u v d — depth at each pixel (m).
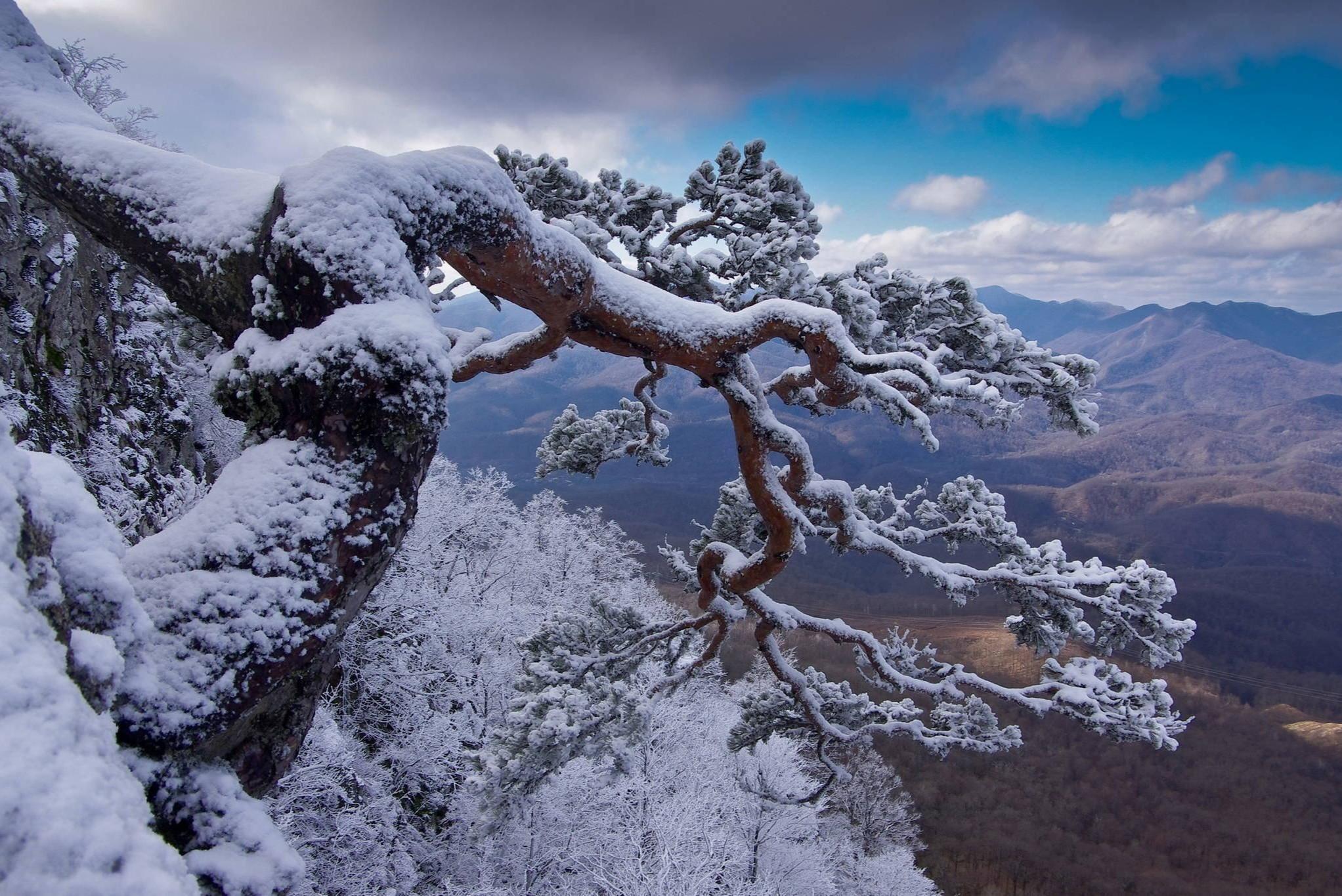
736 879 14.61
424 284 2.68
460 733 15.55
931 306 5.92
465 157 2.94
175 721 1.86
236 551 2.09
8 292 8.21
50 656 1.37
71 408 8.91
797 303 4.20
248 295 2.61
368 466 2.31
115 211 2.77
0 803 1.08
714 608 7.13
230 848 1.91
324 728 11.25
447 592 19.92
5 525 1.47
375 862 11.41
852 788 31.31
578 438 8.48
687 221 6.70
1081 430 5.69
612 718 6.36
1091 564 7.37
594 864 13.89
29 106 2.90
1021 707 7.49
